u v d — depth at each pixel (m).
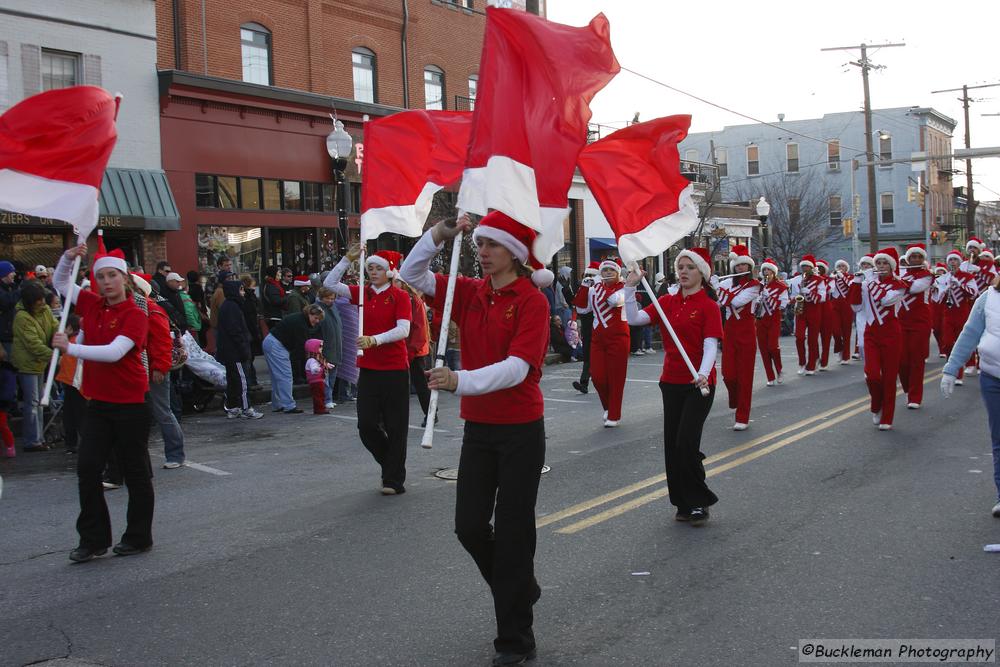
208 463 10.00
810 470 8.68
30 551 6.69
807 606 5.08
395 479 8.19
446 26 26.64
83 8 17.36
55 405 11.90
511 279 4.50
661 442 10.47
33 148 6.17
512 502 4.37
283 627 4.97
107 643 4.82
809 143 65.62
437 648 4.62
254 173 20.69
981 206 94.12
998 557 5.88
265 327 19.48
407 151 7.85
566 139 4.78
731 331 11.06
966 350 6.85
